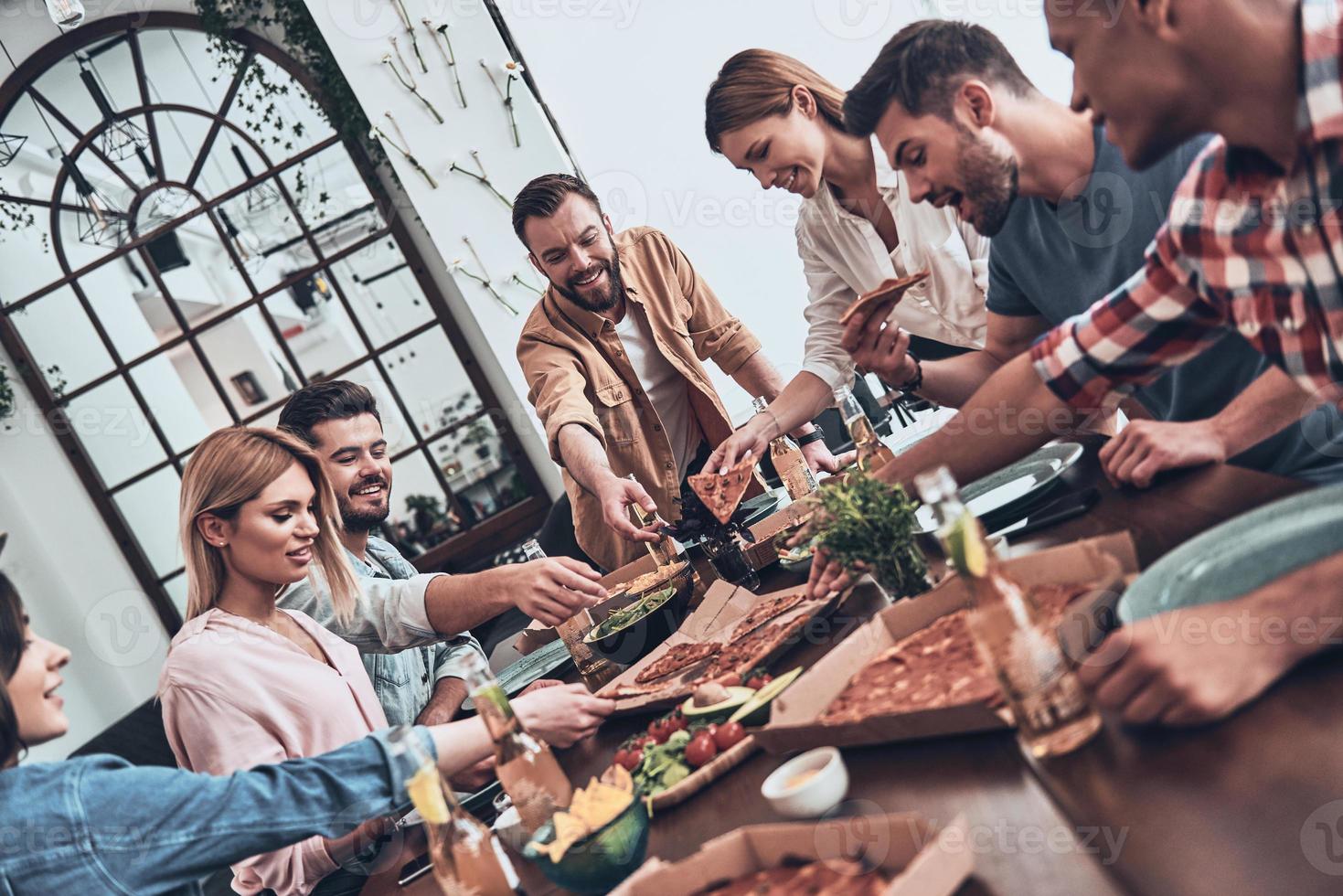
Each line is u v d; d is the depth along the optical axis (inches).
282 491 64.4
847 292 98.7
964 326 98.0
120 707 212.1
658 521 81.4
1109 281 61.4
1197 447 48.5
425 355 207.0
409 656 89.3
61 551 211.2
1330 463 52.5
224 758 59.8
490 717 38.9
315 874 56.9
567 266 99.2
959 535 29.0
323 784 44.1
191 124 203.6
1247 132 34.1
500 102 176.2
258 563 64.6
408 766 34.2
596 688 66.4
